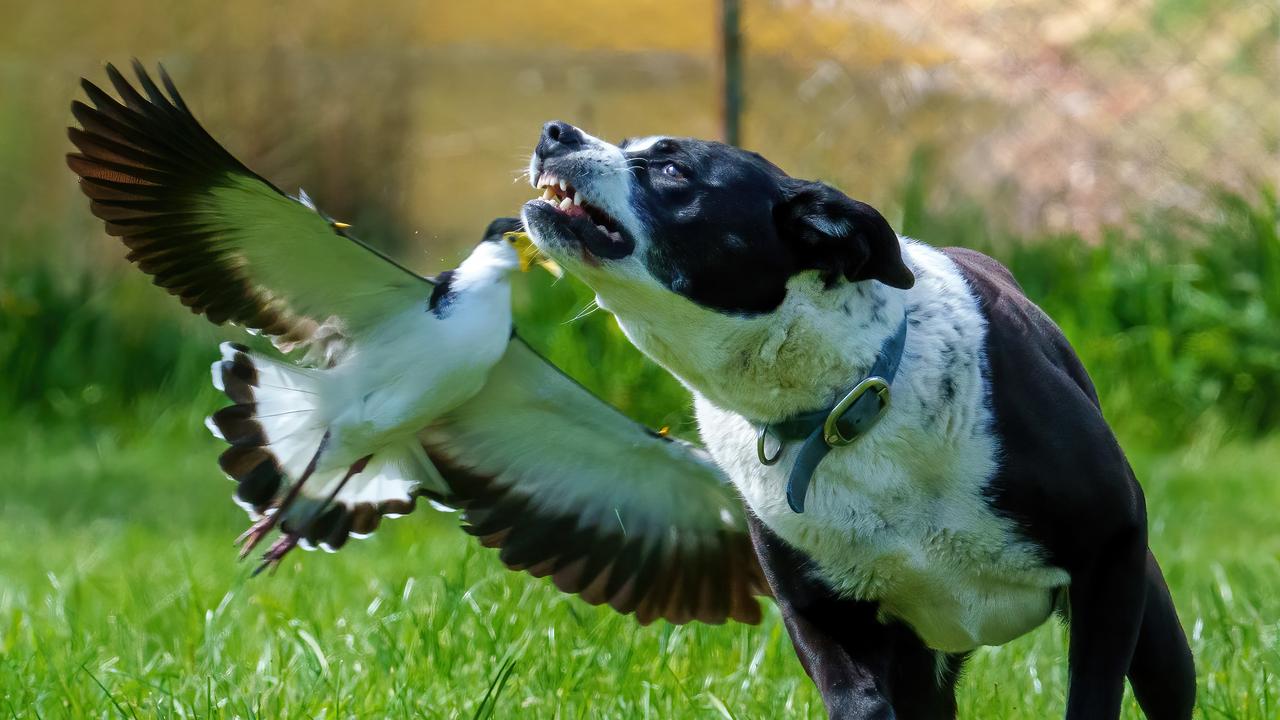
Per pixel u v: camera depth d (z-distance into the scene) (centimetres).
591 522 827
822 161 1755
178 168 735
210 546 1220
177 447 1561
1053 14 1834
